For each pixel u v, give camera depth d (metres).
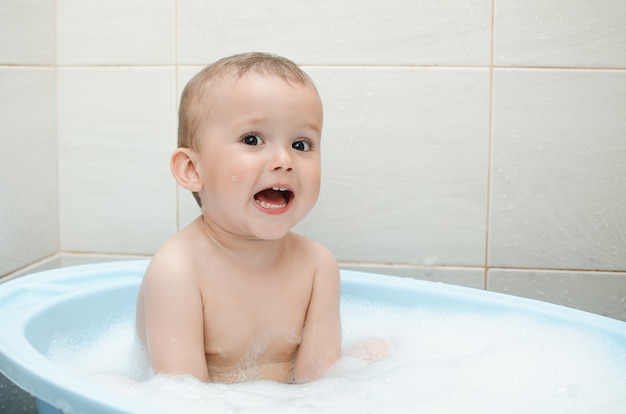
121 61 1.34
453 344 0.99
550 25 1.27
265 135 0.87
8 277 1.21
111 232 1.38
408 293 1.11
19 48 1.23
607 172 1.29
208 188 0.91
